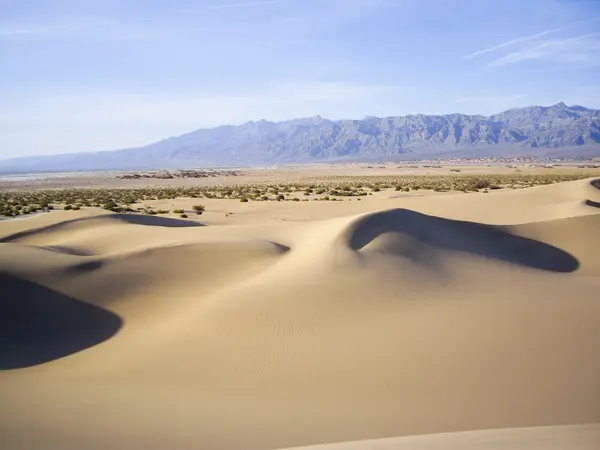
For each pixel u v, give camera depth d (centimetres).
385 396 924
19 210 5022
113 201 6038
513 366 1020
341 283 1543
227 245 2070
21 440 776
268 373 1048
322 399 923
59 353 1332
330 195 6438
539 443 707
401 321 1272
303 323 1292
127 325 1488
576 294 1529
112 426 827
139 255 1962
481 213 4031
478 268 1844
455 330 1202
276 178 13938
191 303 1574
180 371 1085
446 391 933
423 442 727
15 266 1712
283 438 784
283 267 1805
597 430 766
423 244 2005
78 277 1731
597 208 3594
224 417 861
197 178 14912
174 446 760
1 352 1301
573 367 1011
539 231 2641
